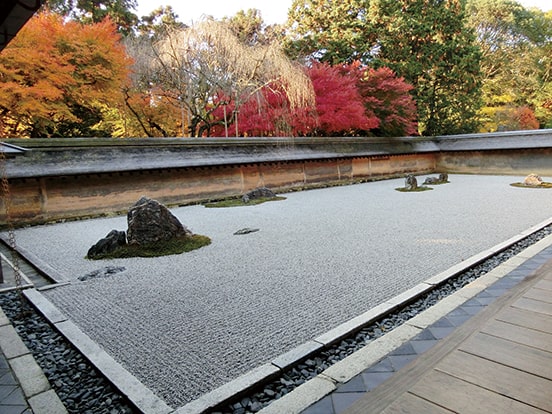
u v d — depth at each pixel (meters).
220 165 9.91
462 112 19.08
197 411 1.62
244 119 12.36
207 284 3.43
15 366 2.04
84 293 3.31
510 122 19.95
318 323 2.55
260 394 1.80
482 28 23.50
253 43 12.99
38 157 7.39
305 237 5.18
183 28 11.51
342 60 16.61
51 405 1.69
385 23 17.34
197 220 7.05
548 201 7.76
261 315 2.71
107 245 4.72
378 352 2.00
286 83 11.90
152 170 8.71
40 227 7.05
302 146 12.50
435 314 2.44
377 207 7.69
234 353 2.20
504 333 1.96
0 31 2.01
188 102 11.96
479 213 6.54
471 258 3.78
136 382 1.88
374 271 3.59
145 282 3.56
